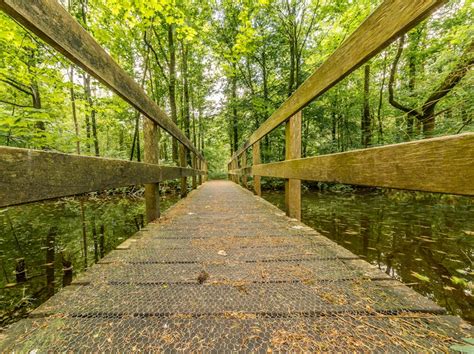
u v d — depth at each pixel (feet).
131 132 44.11
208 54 41.27
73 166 2.99
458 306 4.92
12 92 16.57
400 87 22.33
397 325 2.41
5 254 8.30
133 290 3.13
